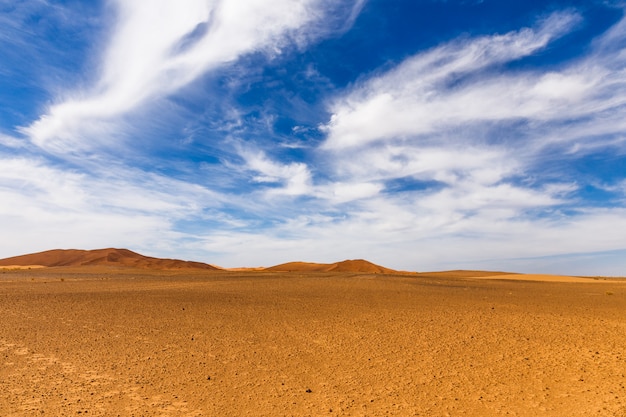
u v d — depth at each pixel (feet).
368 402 30.17
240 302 75.97
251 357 40.63
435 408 29.09
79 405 29.14
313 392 32.07
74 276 161.17
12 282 125.59
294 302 76.79
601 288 124.77
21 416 27.17
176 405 29.53
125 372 35.88
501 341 46.09
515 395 31.12
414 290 104.01
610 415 26.91
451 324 55.52
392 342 46.03
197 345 44.55
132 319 57.26
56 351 41.37
